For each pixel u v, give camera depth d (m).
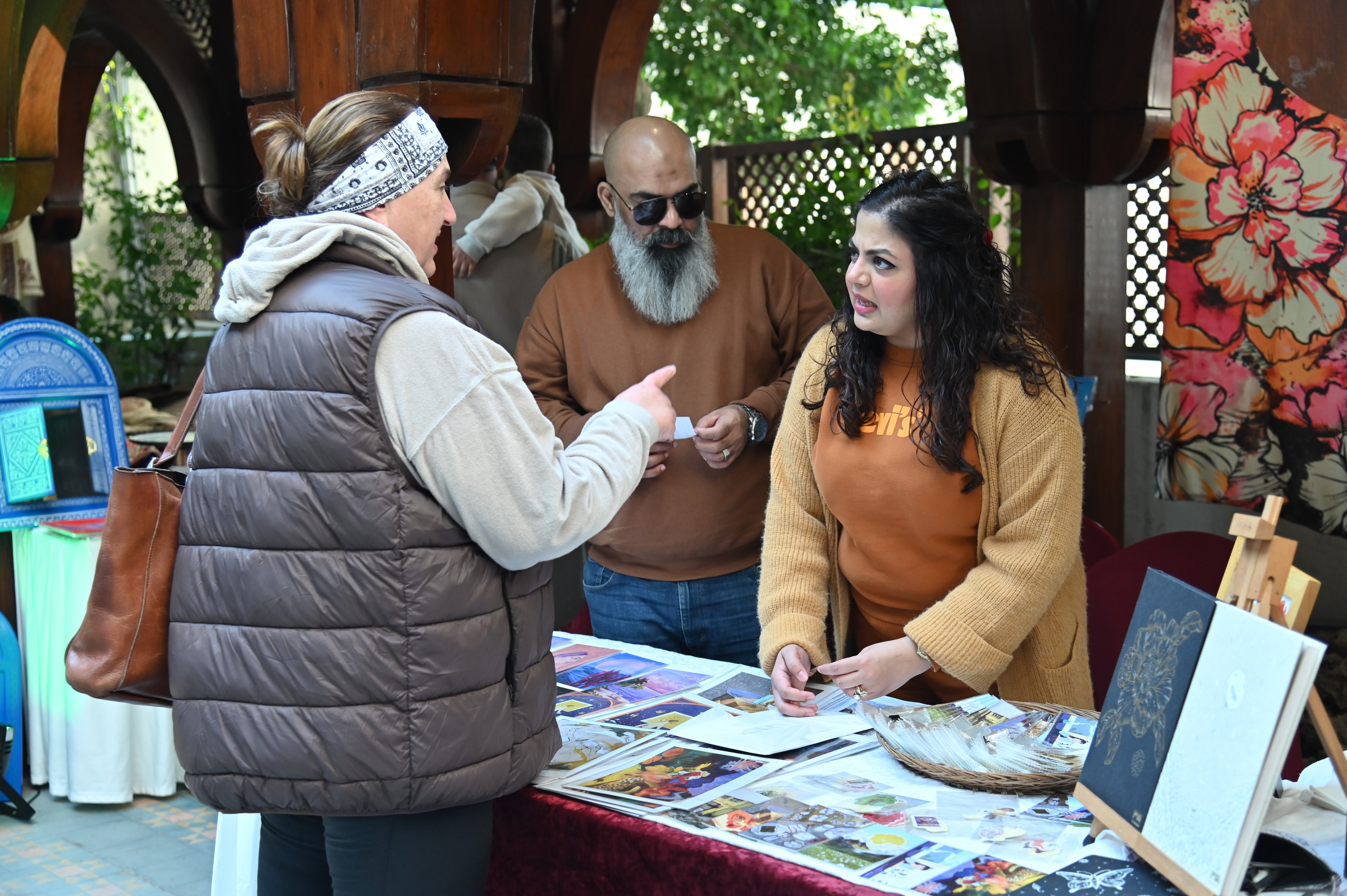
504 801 1.77
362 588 1.50
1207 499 3.35
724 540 2.82
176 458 1.70
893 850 1.52
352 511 1.48
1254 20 2.91
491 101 2.58
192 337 8.79
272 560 1.51
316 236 1.55
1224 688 1.32
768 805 1.67
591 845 1.67
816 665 2.11
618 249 2.84
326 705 1.50
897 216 1.92
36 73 4.37
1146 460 4.68
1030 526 1.97
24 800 3.83
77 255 9.41
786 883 1.46
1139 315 5.03
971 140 4.40
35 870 3.48
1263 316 3.17
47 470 4.02
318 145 1.62
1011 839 1.54
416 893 1.59
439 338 1.49
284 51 2.66
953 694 2.24
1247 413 3.24
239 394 1.55
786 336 2.92
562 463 1.62
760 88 9.38
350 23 2.57
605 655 2.50
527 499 1.53
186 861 3.54
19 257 7.30
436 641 1.52
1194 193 3.23
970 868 1.46
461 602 1.54
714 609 2.87
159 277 8.96
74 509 4.11
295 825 1.74
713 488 2.79
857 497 2.09
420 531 1.50
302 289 1.54
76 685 1.63
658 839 1.59
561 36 5.35
